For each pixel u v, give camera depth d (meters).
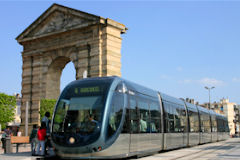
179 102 23.95
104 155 13.02
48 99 36.34
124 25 34.69
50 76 38.31
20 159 14.37
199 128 28.77
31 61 39.72
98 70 32.75
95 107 13.48
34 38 38.78
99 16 32.78
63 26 36.62
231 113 135.00
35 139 16.50
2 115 43.34
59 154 13.42
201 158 16.11
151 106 17.95
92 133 12.97
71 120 13.62
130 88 15.63
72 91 14.45
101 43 33.38
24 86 39.56
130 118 14.96
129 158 16.19
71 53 35.97
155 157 16.86
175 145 21.48
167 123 20.12
